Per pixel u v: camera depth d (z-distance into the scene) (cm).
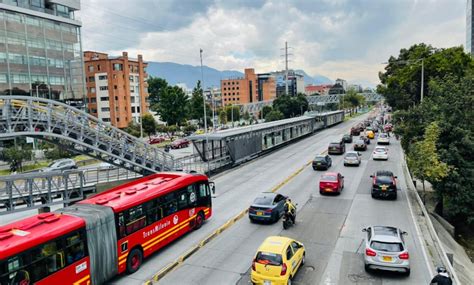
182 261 1546
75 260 1227
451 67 4609
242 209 2297
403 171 3391
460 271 1800
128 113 9325
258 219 1994
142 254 1526
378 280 1334
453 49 5006
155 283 1359
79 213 1328
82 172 2539
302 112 11469
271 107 12344
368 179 3081
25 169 4684
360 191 2684
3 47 5925
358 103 16175
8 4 6009
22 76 6206
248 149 4228
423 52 5328
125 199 1504
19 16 6162
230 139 3778
